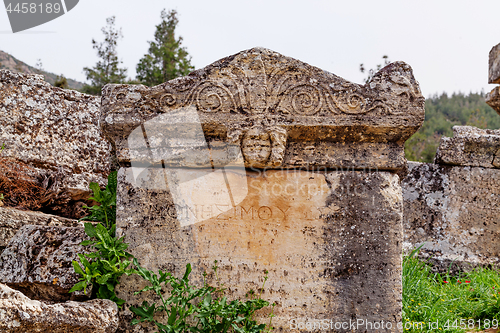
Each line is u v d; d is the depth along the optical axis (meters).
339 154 2.98
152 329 2.82
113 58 12.08
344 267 2.91
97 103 5.12
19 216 3.78
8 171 4.30
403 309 3.40
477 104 39.69
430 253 5.56
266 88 2.94
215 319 2.72
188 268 2.73
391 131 2.91
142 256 2.91
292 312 2.88
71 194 4.66
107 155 5.07
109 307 2.67
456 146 5.72
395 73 2.93
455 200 5.69
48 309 2.28
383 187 2.98
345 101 2.90
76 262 2.63
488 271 4.97
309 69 2.94
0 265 2.88
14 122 4.50
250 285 2.91
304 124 2.89
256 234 2.96
